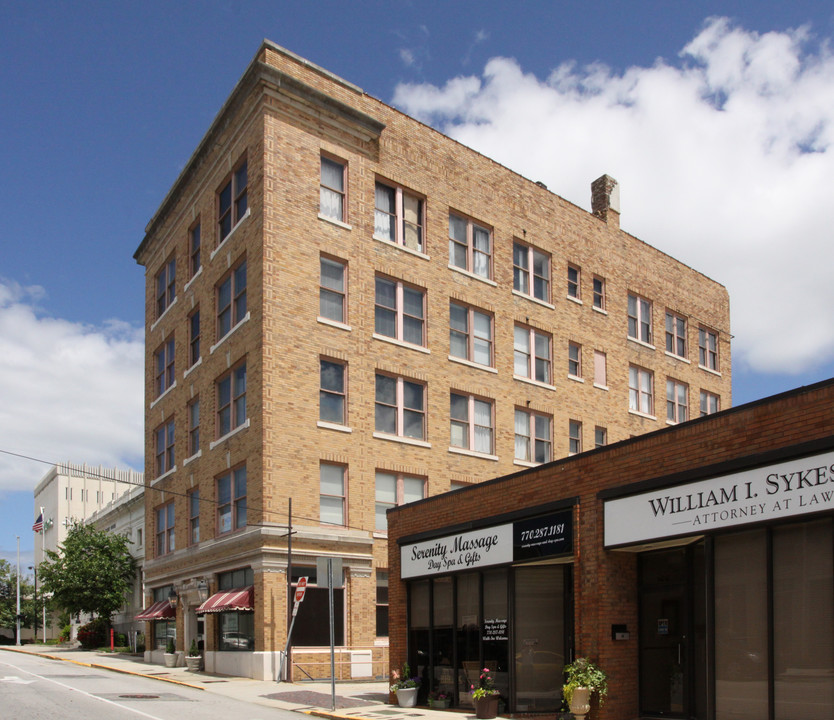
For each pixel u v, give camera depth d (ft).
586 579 50.60
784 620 39.86
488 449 113.09
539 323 122.83
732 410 43.19
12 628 260.83
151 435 131.34
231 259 102.99
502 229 120.47
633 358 138.51
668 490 46.06
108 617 169.99
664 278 148.97
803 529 39.55
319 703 65.31
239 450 96.37
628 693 49.21
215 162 110.32
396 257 106.22
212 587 100.94
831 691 37.45
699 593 47.11
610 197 141.18
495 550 58.29
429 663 64.39
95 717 52.19
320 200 100.78
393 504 100.83
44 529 302.04
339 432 96.53
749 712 41.09
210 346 108.37
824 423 38.58
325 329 97.55
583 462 52.34
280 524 89.61
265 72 96.78
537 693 54.65
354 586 94.02
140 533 174.60
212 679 87.61
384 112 108.78
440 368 108.27
